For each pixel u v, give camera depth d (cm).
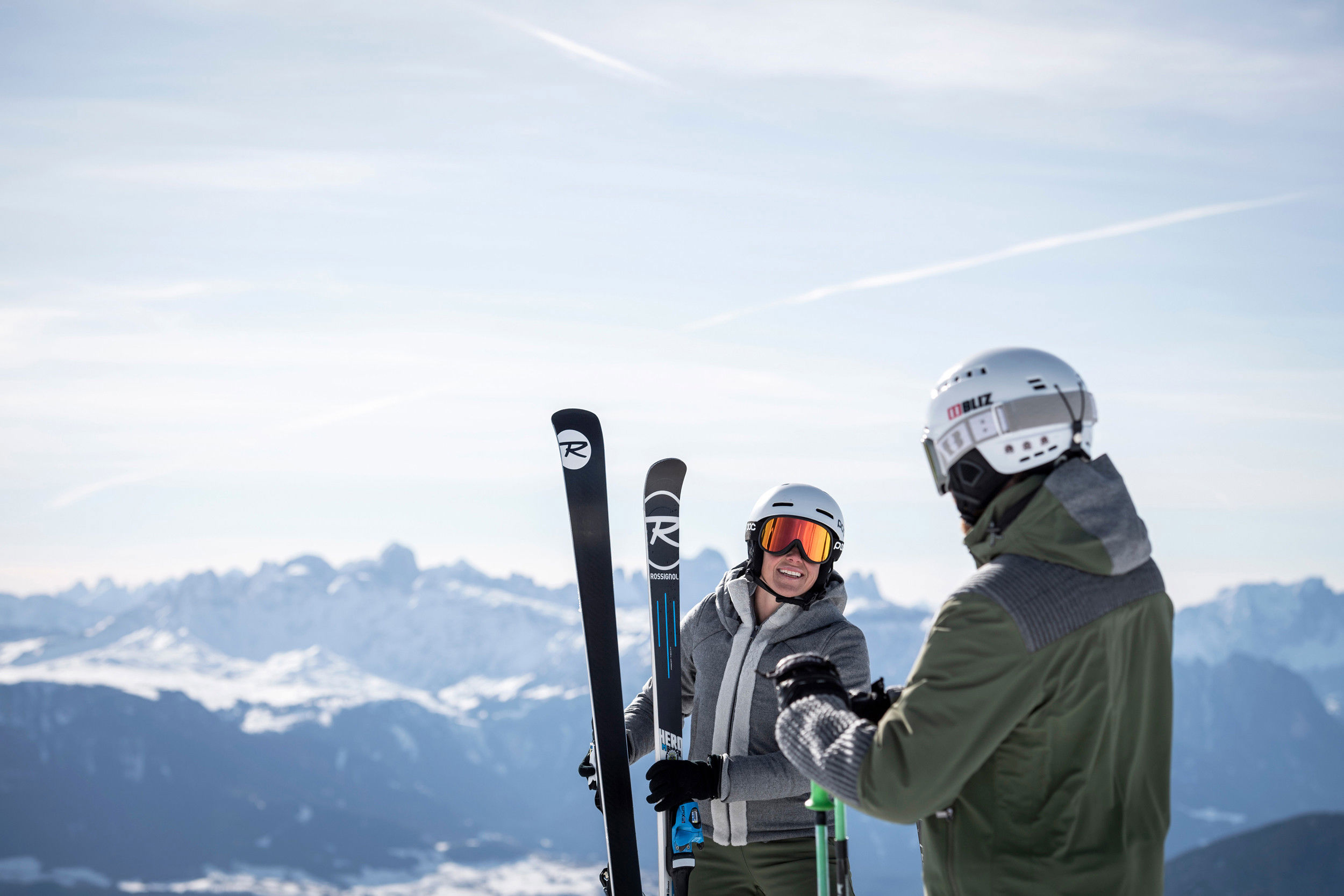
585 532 423
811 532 406
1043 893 232
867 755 237
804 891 394
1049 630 229
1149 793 241
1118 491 239
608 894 394
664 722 423
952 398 257
